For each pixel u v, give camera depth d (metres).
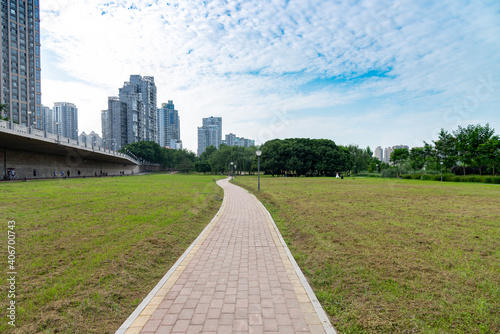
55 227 7.25
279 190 20.50
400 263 4.75
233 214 10.55
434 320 3.06
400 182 33.19
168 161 91.56
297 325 3.01
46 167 37.22
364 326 2.98
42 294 3.62
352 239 6.33
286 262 5.06
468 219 8.80
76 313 3.24
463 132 37.38
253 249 5.91
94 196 14.40
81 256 5.04
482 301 3.41
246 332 2.87
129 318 3.17
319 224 7.99
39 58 66.88
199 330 2.92
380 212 10.16
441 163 38.97
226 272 4.57
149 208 10.72
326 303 3.53
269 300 3.58
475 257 5.06
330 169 56.62
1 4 58.72
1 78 58.72
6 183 23.31
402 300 3.51
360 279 4.13
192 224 8.41
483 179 31.64
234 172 62.19
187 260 5.18
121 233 6.75
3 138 25.02
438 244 5.92
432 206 11.78
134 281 4.23
